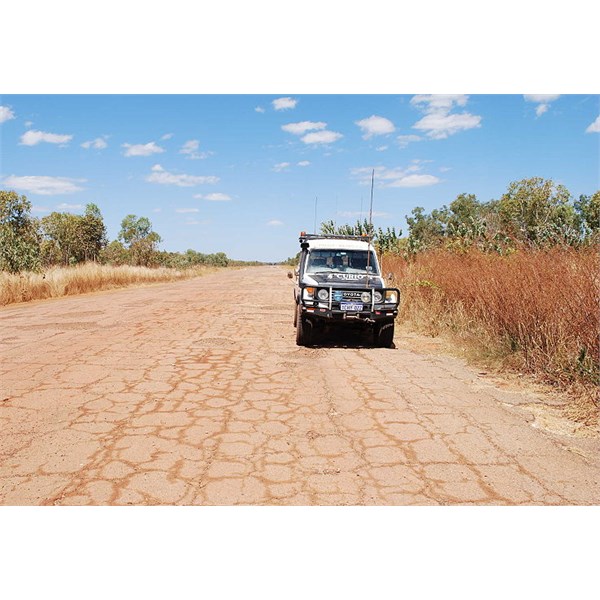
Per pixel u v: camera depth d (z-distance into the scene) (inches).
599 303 220.7
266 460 143.6
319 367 256.7
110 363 258.2
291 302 585.9
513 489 129.3
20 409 185.2
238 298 639.8
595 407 186.4
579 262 254.8
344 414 184.1
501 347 267.3
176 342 318.0
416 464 142.8
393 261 588.1
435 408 192.1
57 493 124.0
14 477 132.0
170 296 673.6
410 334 361.7
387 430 168.6
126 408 187.5
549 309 249.8
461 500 123.6
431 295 409.4
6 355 275.3
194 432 164.4
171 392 208.5
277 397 203.8
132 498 121.8
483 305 310.3
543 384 223.9
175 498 122.0
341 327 315.9
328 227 766.5
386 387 220.2
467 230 590.6
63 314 460.4
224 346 307.3
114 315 453.1
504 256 361.7
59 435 160.6
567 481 134.0
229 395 205.6
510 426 173.3
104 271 887.1
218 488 127.0
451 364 266.5
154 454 146.8
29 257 752.3
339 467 140.0
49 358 268.7
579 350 220.2
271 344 317.4
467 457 148.0
